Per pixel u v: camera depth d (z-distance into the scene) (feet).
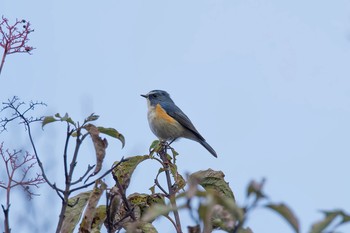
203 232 21.38
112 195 32.14
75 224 34.47
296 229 17.70
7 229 25.67
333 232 18.33
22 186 28.32
